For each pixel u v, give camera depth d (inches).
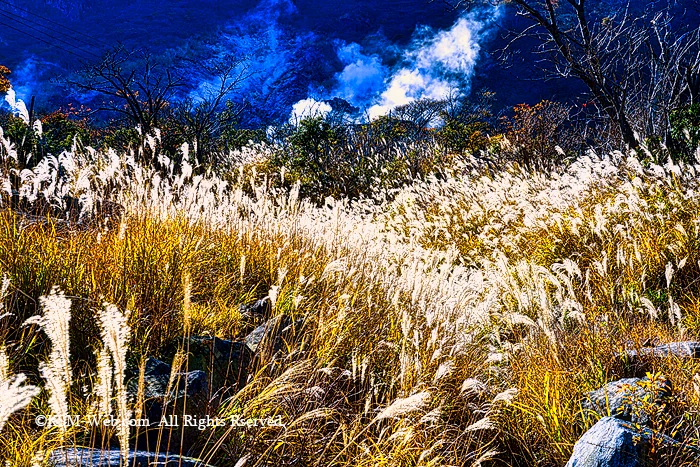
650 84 564.7
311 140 828.0
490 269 294.4
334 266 177.9
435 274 225.9
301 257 224.4
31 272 140.4
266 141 1096.2
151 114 1031.0
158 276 159.2
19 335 127.6
